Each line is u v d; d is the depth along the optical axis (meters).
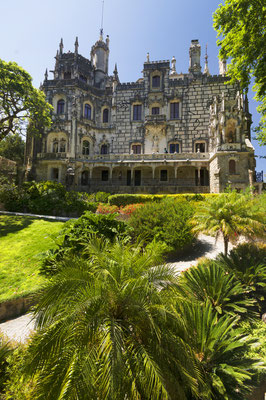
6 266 10.98
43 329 4.05
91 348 3.63
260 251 10.77
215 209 10.76
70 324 3.73
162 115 39.19
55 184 23.58
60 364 3.43
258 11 13.84
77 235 11.43
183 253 14.02
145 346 4.02
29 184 24.23
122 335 3.91
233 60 16.84
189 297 5.88
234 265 9.63
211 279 7.95
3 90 29.78
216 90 38.50
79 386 3.14
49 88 41.06
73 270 4.64
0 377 4.75
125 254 5.47
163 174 38.84
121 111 41.81
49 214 20.88
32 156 38.88
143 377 3.56
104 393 3.15
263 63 15.08
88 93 41.78
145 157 36.34
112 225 12.69
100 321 3.80
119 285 4.45
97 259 5.20
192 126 38.69
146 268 5.25
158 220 14.10
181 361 4.09
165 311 4.15
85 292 4.14
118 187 34.88
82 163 37.09
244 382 4.89
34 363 3.64
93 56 51.19
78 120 39.69
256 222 9.78
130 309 4.21
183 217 14.16
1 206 21.97
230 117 30.84
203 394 4.21
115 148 41.38
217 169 30.00
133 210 16.80
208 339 5.20
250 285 8.85
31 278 9.97
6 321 8.13
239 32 15.26
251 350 5.84
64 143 39.66
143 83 41.41
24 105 31.88
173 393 3.82
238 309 7.18
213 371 4.82
